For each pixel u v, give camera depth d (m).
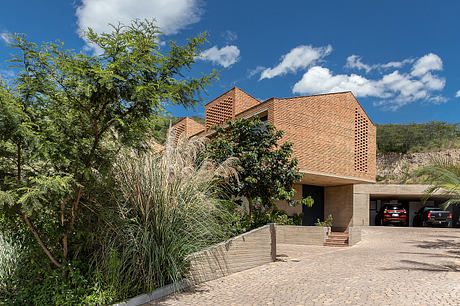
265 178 9.73
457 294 5.41
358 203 23.94
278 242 14.88
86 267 6.17
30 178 5.19
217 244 7.70
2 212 5.30
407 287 5.94
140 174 6.71
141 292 6.07
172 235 6.46
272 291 6.28
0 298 5.84
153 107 5.98
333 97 17.80
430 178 13.89
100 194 6.54
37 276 6.00
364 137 19.31
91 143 6.21
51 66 5.44
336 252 11.62
